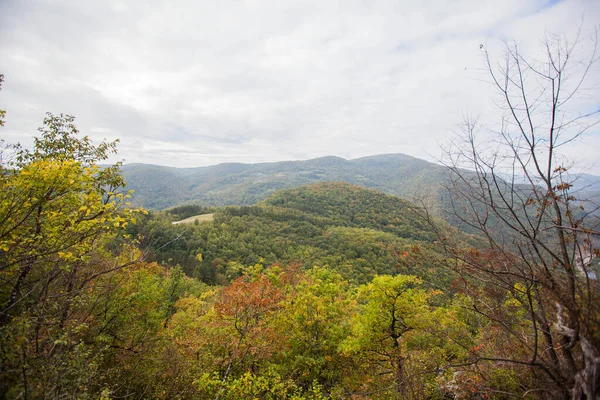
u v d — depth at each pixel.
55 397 4.78
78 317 7.66
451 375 8.51
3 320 5.43
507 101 4.54
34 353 5.20
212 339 13.52
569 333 4.11
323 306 15.60
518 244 4.59
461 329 9.54
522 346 5.70
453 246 5.33
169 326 18.03
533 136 4.38
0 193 5.21
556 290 4.11
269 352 13.02
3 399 4.55
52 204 5.91
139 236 9.38
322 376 15.13
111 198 6.46
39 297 5.92
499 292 5.66
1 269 5.23
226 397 9.37
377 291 12.78
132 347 9.80
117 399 8.65
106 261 9.34
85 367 5.98
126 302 10.92
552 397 4.43
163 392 9.41
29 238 5.60
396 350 12.20
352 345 12.91
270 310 13.37
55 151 8.64
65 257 5.80
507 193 4.55
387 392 10.17
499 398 6.05
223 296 15.05
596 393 3.50
